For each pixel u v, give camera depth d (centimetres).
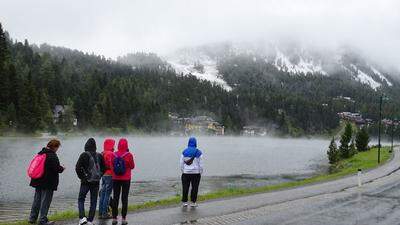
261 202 2119
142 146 13025
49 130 15050
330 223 1552
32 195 3731
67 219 1644
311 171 6688
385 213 1781
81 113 17850
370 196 2370
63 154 8556
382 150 8919
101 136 17475
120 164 1467
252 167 7269
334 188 2850
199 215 1689
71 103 17562
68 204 3178
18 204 3247
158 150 11112
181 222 1534
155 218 1614
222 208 1888
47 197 1480
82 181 1433
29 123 13825
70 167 6147
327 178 3844
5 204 3238
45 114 15238
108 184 1622
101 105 18638
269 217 1661
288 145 17762
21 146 10281
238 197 2348
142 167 6644
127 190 1490
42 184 1469
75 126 17350
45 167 1467
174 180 5034
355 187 2902
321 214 1742
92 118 17912
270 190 2788
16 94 14000
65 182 4603
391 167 4956
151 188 4272
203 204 2020
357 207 1944
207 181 5091
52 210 2823
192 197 1892
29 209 3012
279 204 2041
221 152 11381
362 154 8169
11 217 2683
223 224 1502
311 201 2159
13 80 14088
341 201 2158
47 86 18175
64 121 16538
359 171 2936
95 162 1441
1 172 5381
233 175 5906
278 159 9419
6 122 13225
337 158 8156
